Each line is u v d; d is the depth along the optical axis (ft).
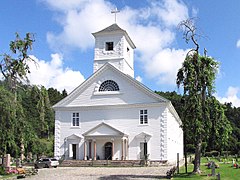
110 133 162.30
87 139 165.48
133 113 165.58
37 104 119.34
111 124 167.63
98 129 164.86
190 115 98.63
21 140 110.73
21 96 117.29
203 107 99.76
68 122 175.32
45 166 149.48
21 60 118.11
